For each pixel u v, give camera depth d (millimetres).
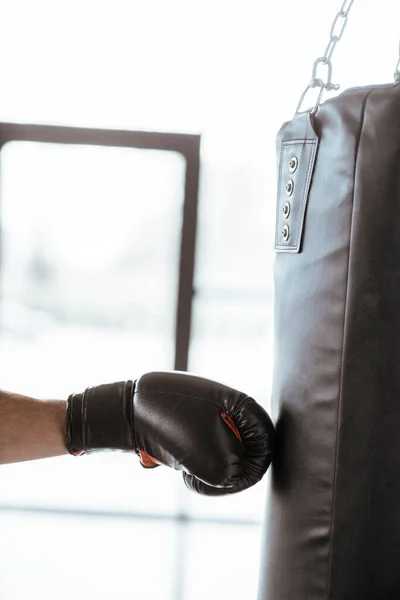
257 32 3289
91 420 1144
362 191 904
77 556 2961
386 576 940
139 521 3426
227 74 3346
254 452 1075
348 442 923
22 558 2904
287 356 1055
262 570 1107
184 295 3334
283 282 1086
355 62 3193
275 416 1113
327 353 942
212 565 2959
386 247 901
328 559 936
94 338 4352
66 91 3359
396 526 937
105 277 3967
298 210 1024
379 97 898
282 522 1030
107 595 2604
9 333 4344
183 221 3279
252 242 3705
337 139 940
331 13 3205
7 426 1177
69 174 3633
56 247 3855
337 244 931
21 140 3229
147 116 3404
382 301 907
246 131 3457
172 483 3850
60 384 4250
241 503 3662
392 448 929
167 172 3652
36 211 3699
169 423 1081
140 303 4152
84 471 3943
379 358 915
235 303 3832
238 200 3627
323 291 955
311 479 960
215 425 1065
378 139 896
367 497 929
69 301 4145
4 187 3572
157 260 3859
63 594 2586
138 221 3744
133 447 1146
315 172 991
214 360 4086
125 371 4355
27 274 3941
